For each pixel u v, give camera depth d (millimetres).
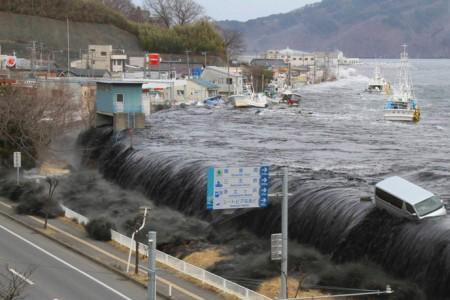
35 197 52688
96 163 70250
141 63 167250
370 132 91812
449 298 33375
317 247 41906
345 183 48969
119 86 76375
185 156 60094
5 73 103500
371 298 34156
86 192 58625
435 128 100250
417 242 36469
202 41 199875
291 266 38500
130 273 37906
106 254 41562
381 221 39438
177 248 43500
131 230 46594
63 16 184125
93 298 34062
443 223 36969
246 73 186500
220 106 127125
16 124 66000
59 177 62625
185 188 53000
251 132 85125
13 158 61750
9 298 29938
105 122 80250
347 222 40906
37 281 36031
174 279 37094
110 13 195750
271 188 48281
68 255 41281
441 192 48531
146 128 80125
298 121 104500
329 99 166875
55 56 163250
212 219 48406
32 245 42969
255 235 44938
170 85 125438
